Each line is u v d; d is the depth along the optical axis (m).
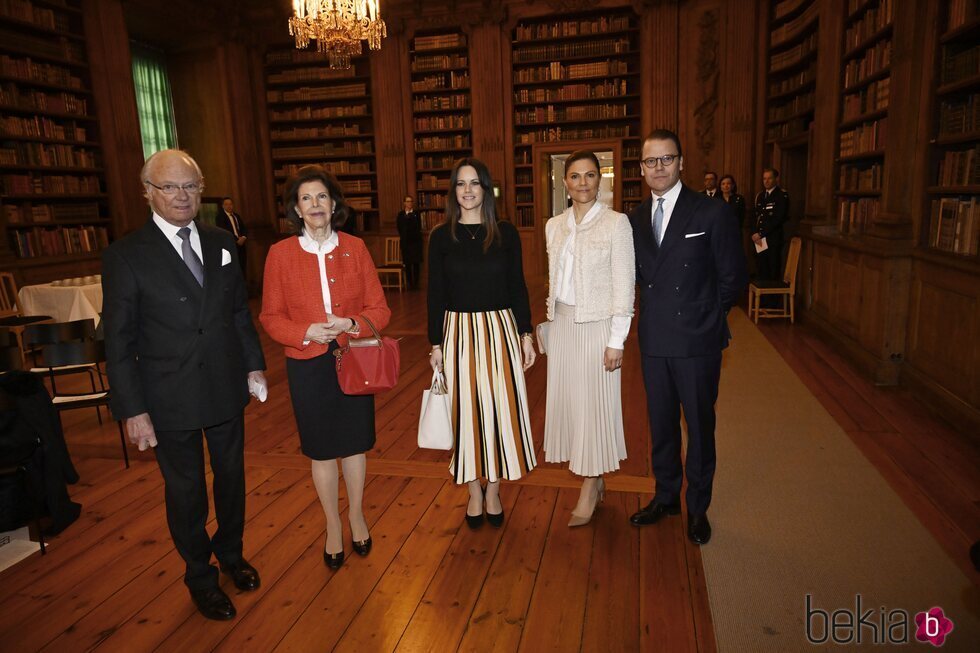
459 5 11.12
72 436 4.30
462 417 2.67
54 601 2.40
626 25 10.70
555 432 2.80
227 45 11.15
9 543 2.84
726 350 6.11
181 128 11.48
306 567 2.57
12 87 7.38
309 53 11.75
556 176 12.07
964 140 4.03
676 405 2.71
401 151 11.78
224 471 2.35
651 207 2.58
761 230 7.96
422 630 2.16
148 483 3.49
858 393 4.64
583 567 2.50
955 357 3.93
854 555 2.51
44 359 3.66
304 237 2.45
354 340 2.35
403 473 3.50
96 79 8.58
